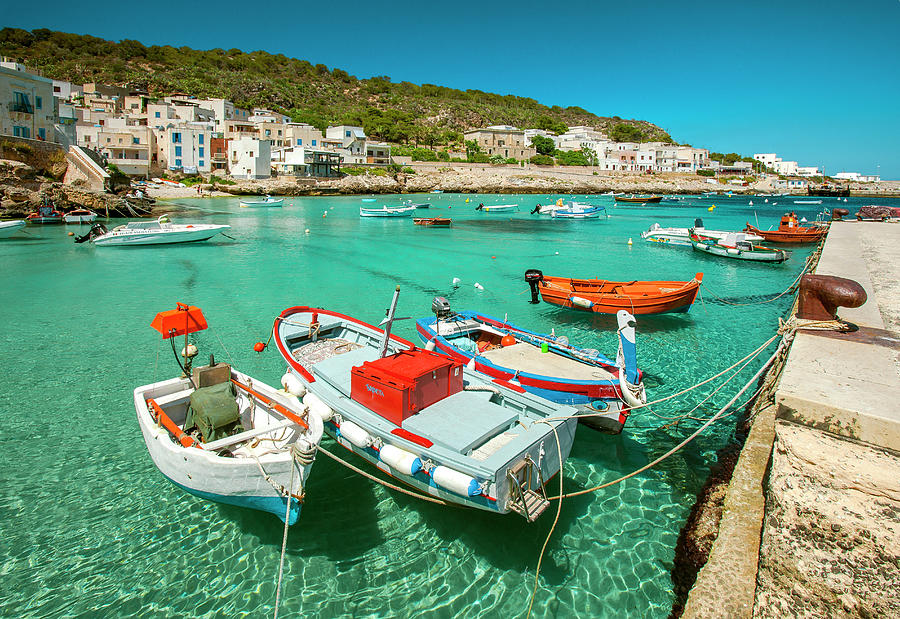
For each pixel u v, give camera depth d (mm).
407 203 62594
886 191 147750
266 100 126625
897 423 3559
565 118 199500
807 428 3945
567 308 16891
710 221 52656
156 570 6020
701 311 17016
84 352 12539
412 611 5523
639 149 136125
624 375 8219
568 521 6855
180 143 74250
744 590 4223
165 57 144875
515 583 5887
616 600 5590
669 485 7535
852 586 3467
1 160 40625
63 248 29344
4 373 11203
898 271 10875
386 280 22094
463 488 5699
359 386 7297
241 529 6707
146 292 19156
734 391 10602
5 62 51906
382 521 6898
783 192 130000
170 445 6320
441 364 7312
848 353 5051
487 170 110062
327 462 8188
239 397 7957
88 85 92000
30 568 5984
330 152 84500
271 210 57969
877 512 3463
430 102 164750
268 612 5496
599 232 41750
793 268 25266
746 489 5461
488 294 19453
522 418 7094
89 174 48062
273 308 16953
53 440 8570
